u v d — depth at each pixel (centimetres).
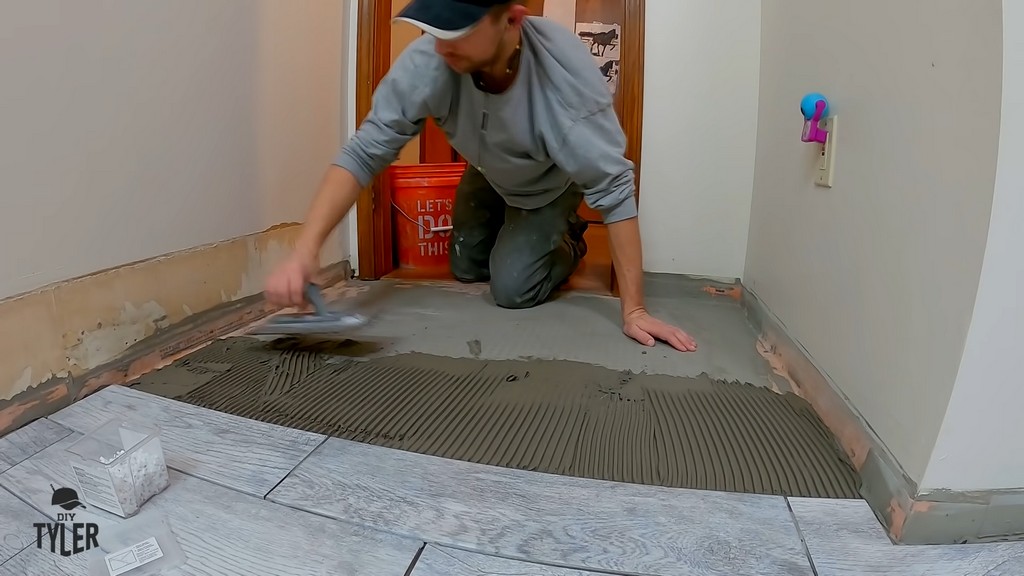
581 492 88
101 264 117
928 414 78
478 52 112
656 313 174
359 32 190
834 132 115
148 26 120
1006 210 68
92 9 108
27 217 102
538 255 171
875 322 96
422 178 211
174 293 134
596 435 105
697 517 83
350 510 83
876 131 98
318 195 132
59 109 105
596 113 137
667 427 108
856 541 79
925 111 83
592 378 128
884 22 96
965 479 77
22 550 75
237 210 151
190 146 134
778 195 153
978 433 75
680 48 177
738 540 79
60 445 98
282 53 161
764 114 167
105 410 109
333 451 97
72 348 112
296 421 107
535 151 148
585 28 207
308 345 143
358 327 149
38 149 102
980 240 70
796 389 125
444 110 142
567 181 167
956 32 76
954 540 79
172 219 132
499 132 144
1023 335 71
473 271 200
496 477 92
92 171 112
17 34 96
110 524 80
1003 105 67
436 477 91
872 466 90
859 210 104
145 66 121
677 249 190
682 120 180
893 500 82
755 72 173
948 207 77
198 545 76
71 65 106
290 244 173
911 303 85
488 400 117
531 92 138
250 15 148
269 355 137
